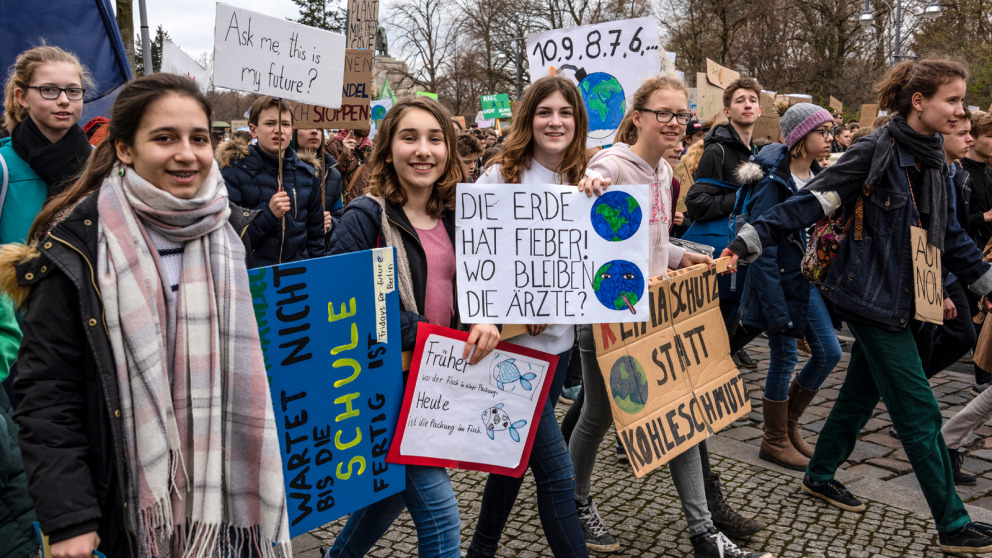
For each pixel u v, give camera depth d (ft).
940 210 10.53
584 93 13.74
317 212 15.31
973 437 15.30
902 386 10.40
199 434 5.86
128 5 32.27
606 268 8.28
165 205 5.69
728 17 95.86
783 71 97.14
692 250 11.32
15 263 5.51
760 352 22.17
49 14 18.15
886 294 10.39
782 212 10.60
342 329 7.24
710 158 15.19
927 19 81.66
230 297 6.05
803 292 13.12
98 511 5.37
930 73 9.97
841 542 10.89
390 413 7.65
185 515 5.97
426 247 8.00
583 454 10.53
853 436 11.88
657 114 9.57
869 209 10.47
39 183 10.33
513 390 8.28
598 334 9.08
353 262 7.25
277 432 6.62
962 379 19.72
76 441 5.42
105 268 5.50
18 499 6.91
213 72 12.37
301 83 13.32
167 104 5.68
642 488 12.66
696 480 10.09
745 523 10.90
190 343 5.85
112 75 19.11
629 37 13.29
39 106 10.12
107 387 5.45
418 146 7.70
